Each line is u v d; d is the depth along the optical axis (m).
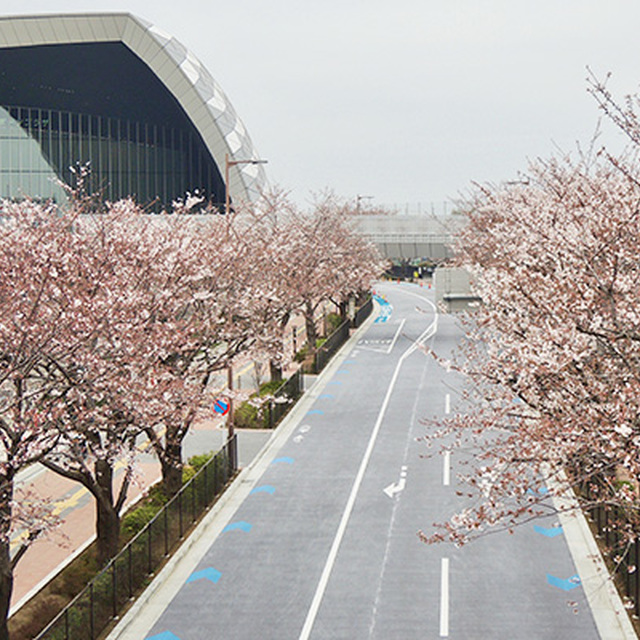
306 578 20.17
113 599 18.25
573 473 17.33
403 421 36.09
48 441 15.67
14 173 91.75
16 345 14.07
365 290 74.06
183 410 21.30
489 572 20.22
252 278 28.89
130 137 101.12
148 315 17.78
